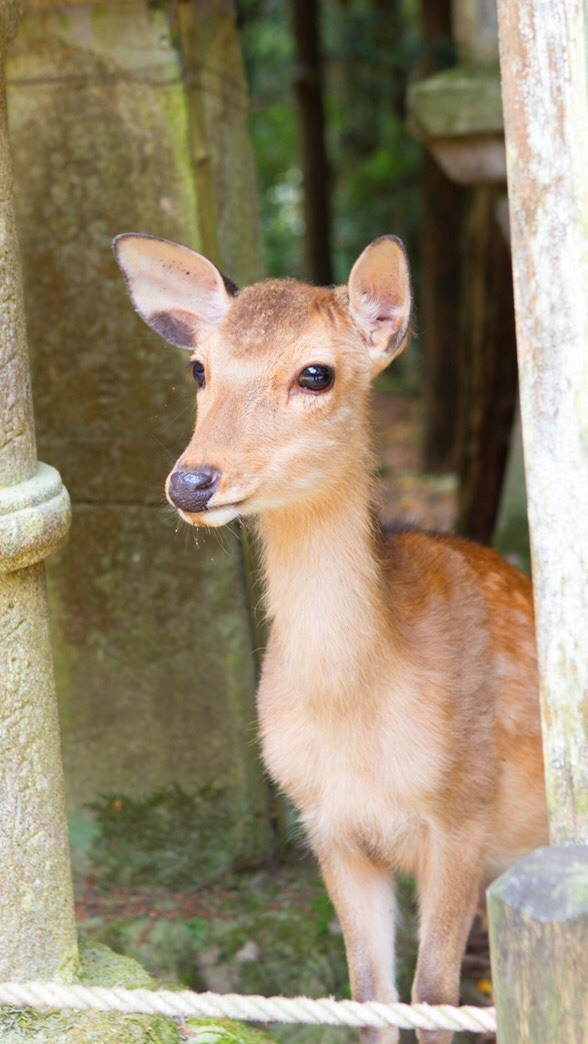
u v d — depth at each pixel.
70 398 6.11
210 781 6.26
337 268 18.41
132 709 6.26
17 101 5.93
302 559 4.22
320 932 5.76
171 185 5.89
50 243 6.02
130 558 6.14
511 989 2.98
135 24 5.75
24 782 3.95
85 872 6.31
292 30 15.02
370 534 4.29
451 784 4.41
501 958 3.00
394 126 17.44
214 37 6.26
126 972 4.25
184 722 6.23
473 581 4.85
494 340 10.50
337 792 4.41
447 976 4.49
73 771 6.36
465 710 4.46
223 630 6.12
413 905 6.06
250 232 6.70
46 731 4.04
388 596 4.37
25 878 3.98
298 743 4.42
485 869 4.99
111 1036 3.85
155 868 6.29
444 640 4.48
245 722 6.20
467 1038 5.30
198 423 4.10
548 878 2.95
